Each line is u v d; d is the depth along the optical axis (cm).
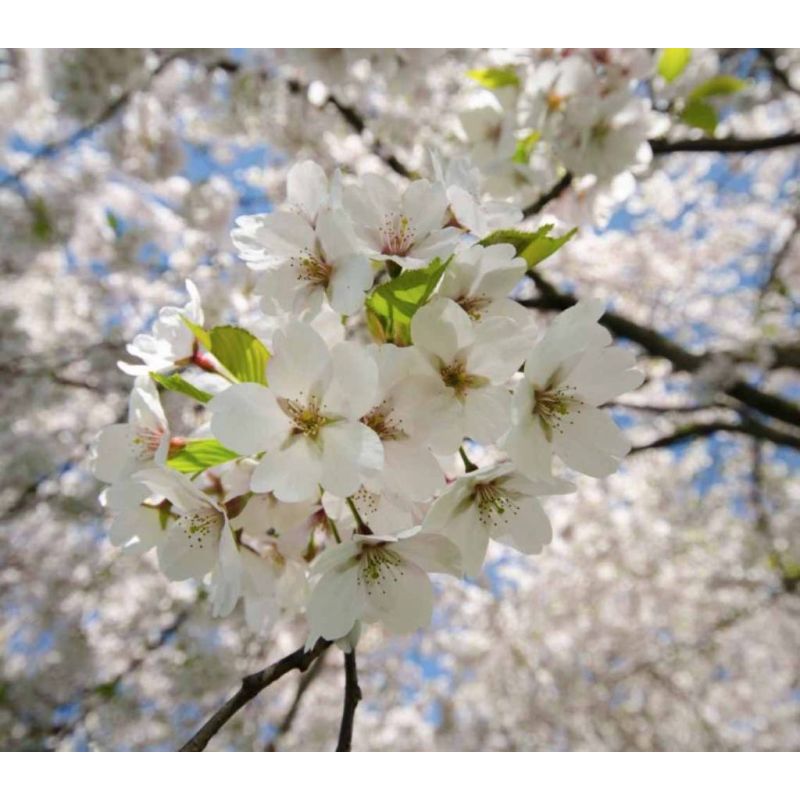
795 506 752
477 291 137
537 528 144
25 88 509
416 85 433
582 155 277
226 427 122
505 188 285
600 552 727
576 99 274
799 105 595
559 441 141
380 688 725
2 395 522
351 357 125
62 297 570
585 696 691
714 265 772
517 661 725
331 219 137
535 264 144
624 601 729
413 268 132
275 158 598
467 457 146
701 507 764
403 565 137
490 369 132
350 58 383
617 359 141
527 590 721
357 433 123
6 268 557
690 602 727
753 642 736
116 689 547
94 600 580
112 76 448
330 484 121
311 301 140
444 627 735
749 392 500
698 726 729
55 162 518
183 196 500
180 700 541
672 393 734
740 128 676
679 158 666
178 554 141
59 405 557
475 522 142
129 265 526
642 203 543
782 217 762
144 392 153
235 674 542
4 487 533
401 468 129
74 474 561
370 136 534
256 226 148
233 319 472
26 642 575
